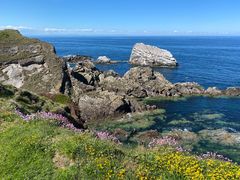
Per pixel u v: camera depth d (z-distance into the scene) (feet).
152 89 287.07
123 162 56.08
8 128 75.25
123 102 219.82
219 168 53.36
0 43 287.28
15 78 270.46
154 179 51.29
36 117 81.76
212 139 170.60
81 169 54.34
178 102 260.62
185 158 56.13
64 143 61.62
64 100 163.02
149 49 531.09
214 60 636.48
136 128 192.65
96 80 308.81
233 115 222.48
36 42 288.92
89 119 212.64
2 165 60.90
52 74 263.90
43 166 57.82
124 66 510.99
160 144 68.64
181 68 496.64
